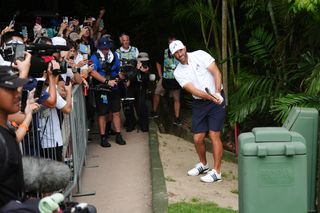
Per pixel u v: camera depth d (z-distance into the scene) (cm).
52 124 536
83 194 643
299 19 827
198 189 669
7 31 573
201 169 736
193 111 714
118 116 879
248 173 395
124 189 663
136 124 1012
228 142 942
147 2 1190
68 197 592
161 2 1230
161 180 660
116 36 1603
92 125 983
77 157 645
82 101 766
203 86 690
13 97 302
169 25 1234
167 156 838
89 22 1111
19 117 405
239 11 1043
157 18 1265
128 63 909
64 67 495
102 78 824
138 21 1515
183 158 835
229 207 599
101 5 1571
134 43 1458
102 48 828
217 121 698
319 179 435
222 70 944
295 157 395
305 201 398
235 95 857
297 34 865
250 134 404
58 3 1562
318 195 437
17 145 302
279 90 842
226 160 881
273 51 877
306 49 868
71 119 609
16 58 393
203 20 1015
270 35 875
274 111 752
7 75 304
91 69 777
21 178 300
